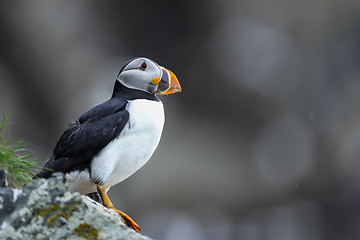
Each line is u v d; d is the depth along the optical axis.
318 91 18.84
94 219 3.63
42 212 3.59
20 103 16.56
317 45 18.98
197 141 17.86
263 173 18.02
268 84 18.83
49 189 3.66
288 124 18.69
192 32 18.97
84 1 17.36
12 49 16.62
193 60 19.03
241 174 17.59
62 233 3.55
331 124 18.61
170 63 19.11
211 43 19.00
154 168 16.52
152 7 18.56
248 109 18.77
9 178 3.89
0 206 3.58
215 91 18.81
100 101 17.30
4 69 16.48
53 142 16.88
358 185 17.94
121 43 18.45
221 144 18.09
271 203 17.91
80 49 17.42
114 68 18.00
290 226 17.81
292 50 19.03
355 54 18.75
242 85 18.75
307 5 18.81
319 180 18.34
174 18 18.86
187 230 16.36
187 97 18.88
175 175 16.58
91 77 17.41
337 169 18.27
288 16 19.00
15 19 16.47
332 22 18.86
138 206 16.08
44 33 16.83
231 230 17.11
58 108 16.98
